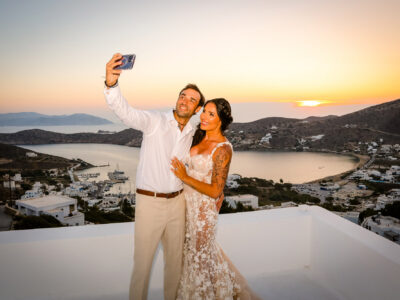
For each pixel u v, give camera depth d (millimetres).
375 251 1491
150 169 1330
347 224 1856
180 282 1540
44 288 1641
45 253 1616
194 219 1478
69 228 1809
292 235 2031
